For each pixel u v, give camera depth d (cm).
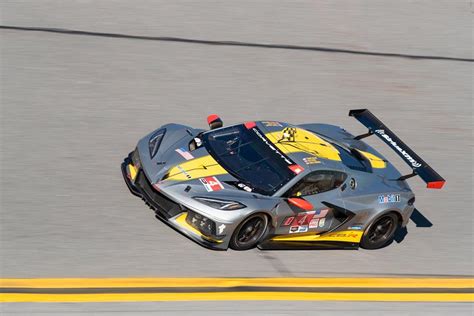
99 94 4097
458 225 3597
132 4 5209
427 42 5500
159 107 4081
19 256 2702
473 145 4356
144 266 2759
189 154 3112
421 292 2962
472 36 5734
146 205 3192
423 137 4334
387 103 4622
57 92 4038
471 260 3309
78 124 3778
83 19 4869
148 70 4434
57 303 2461
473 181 4003
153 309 2508
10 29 4575
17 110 3803
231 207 2828
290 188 3014
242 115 4153
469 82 5081
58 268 2664
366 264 3141
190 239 2872
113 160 3512
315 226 3136
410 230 3509
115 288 2597
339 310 2706
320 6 5750
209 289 2678
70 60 4381
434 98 4800
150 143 3188
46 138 3600
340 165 3247
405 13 5928
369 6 5925
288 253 3083
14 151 3441
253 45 4950
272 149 3159
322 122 4250
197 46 4800
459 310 2862
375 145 4153
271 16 5412
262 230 2977
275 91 4478
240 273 2823
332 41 5225
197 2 5425
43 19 4769
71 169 3375
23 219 2942
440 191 3872
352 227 3216
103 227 2975
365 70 4950
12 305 2412
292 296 2739
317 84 4656
